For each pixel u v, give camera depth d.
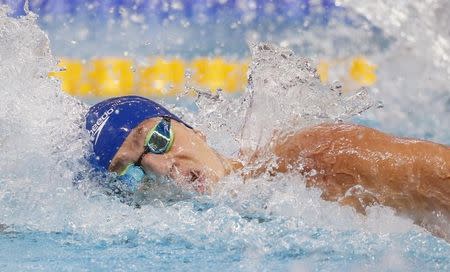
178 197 8.69
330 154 8.03
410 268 6.80
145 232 8.06
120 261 7.16
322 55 18.95
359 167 7.79
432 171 7.51
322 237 7.66
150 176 8.60
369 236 7.65
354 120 15.34
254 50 10.14
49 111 9.46
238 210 8.45
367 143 7.91
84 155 8.80
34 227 8.29
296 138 8.47
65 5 20.88
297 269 6.79
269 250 7.38
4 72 9.92
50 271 6.86
